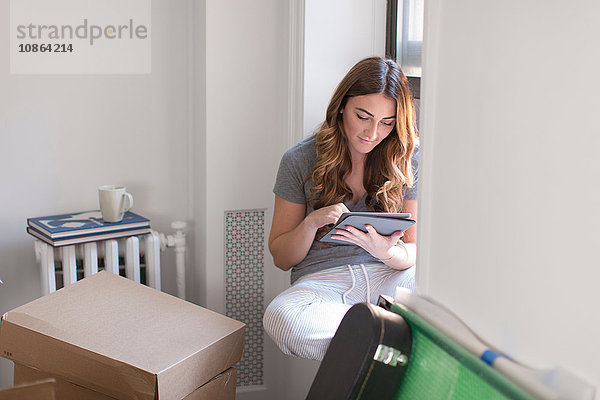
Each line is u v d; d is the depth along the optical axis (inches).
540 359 33.8
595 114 30.0
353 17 76.3
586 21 30.4
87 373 52.5
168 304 60.9
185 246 84.7
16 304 82.5
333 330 58.5
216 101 79.0
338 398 41.9
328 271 66.7
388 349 41.2
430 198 43.5
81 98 81.0
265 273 85.2
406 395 41.5
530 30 34.0
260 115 81.2
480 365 34.6
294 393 83.0
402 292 45.6
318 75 76.1
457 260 40.8
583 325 31.1
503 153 36.2
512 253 35.8
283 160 69.6
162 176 85.9
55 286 75.9
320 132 66.9
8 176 79.8
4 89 78.0
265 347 86.4
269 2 79.4
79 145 81.9
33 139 80.0
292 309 59.3
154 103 83.9
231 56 78.7
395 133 66.4
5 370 82.8
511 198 35.7
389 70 63.2
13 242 81.2
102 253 78.9
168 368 50.4
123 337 54.2
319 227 65.3
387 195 67.4
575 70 31.1
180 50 83.7
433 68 42.4
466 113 39.4
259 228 84.0
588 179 30.5
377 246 61.7
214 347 55.1
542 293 33.7
